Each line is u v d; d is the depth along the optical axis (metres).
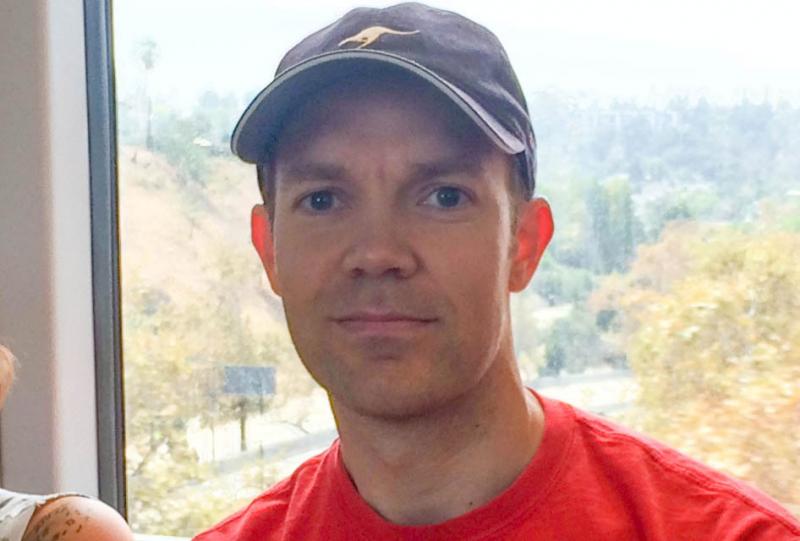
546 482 0.66
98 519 0.96
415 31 0.64
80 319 1.18
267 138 0.66
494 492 0.66
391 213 0.61
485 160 0.62
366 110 0.62
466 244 0.61
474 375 0.61
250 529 0.77
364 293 0.60
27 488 1.15
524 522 0.65
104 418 1.22
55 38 1.12
